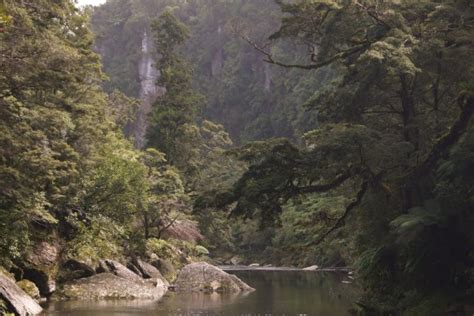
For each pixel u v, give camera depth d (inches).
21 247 690.8
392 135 556.7
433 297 528.4
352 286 1042.1
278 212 589.3
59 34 821.9
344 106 612.4
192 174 1640.0
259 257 2316.7
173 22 1681.8
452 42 550.0
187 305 727.7
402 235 505.7
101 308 679.1
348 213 644.1
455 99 600.1
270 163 560.7
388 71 523.5
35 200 632.4
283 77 3855.8
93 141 895.7
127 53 4650.6
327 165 540.1
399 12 551.8
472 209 508.4
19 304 588.1
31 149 590.2
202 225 1561.3
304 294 888.3
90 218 892.0
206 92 4409.5
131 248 1076.5
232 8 4448.8
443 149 549.6
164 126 1590.8
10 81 556.4
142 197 993.5
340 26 585.0
